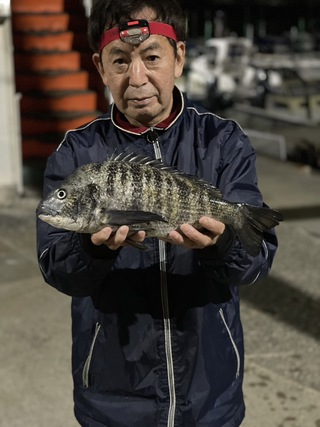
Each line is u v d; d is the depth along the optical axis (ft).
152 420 6.81
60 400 12.00
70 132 6.88
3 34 23.79
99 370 6.87
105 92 29.17
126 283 6.68
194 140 6.77
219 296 6.84
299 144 33.27
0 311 15.38
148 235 5.74
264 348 13.94
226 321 6.93
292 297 16.43
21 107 27.78
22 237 20.35
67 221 5.42
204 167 6.63
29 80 28.53
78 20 30.81
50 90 28.96
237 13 130.52
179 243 5.79
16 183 25.34
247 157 6.72
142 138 6.68
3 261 18.33
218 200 5.88
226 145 6.71
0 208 23.21
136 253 6.64
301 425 11.29
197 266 6.70
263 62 66.28
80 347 6.97
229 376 6.98
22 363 13.19
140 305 6.69
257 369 13.07
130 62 6.31
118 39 6.20
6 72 24.12
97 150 6.72
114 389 6.87
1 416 11.49
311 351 13.84
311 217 22.66
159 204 5.66
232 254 6.14
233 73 55.21
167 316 6.67
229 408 6.93
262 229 6.04
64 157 6.70
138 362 6.75
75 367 7.06
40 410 11.70
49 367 13.07
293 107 41.57
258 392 12.25
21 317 15.11
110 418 6.82
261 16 131.95
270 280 17.44
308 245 20.11
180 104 6.82
